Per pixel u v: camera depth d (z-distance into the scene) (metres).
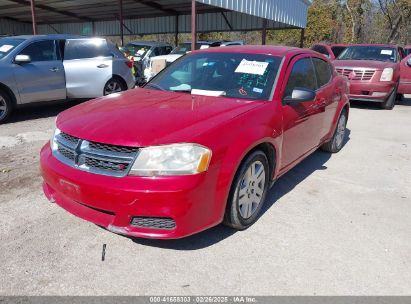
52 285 2.67
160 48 15.39
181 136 2.85
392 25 33.94
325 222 3.70
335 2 39.47
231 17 22.70
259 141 3.32
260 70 4.01
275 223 3.63
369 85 10.15
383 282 2.82
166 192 2.72
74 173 2.93
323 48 14.59
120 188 2.74
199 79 4.16
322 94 4.84
